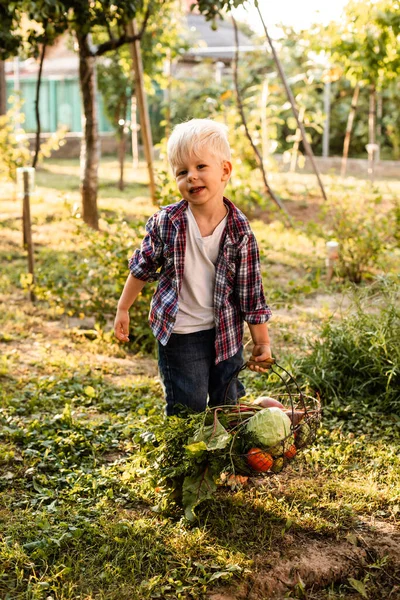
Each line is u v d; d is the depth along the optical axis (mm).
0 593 2969
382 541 3439
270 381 5180
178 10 16281
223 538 3381
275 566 3223
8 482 3842
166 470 3525
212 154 3389
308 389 5012
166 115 16656
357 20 10820
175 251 3441
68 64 26516
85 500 3678
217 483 3676
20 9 7078
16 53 8125
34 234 11070
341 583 3262
